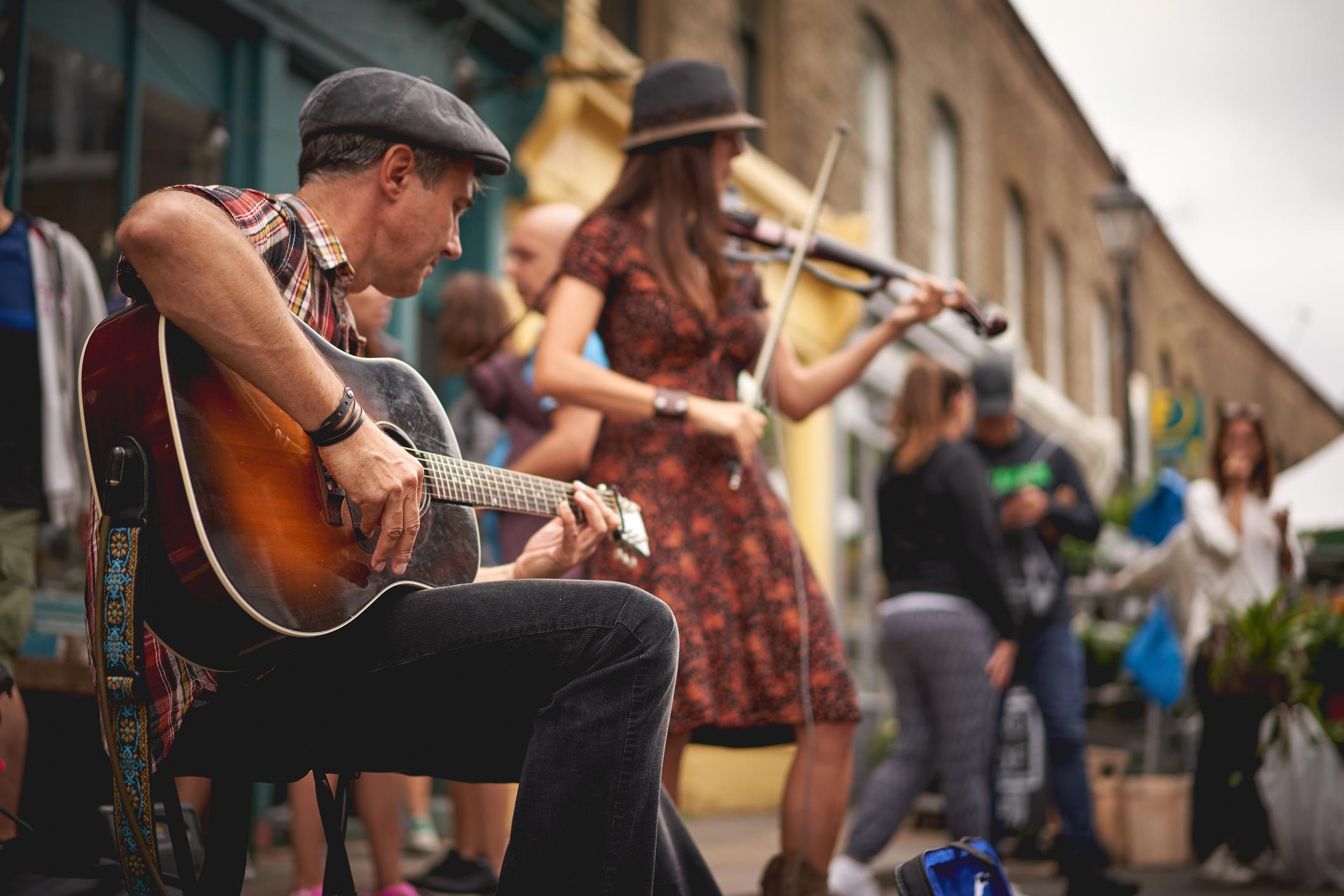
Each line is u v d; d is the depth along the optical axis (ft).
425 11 22.07
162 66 18.16
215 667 5.78
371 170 6.64
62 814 9.30
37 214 16.17
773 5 35.91
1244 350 95.61
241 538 5.68
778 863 9.55
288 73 19.99
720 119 9.61
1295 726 16.92
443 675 6.17
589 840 5.92
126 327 5.76
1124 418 36.04
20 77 13.51
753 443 9.21
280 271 6.25
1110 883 15.76
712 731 9.64
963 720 14.96
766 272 30.14
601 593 6.17
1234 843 17.47
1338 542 34.78
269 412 5.95
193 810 8.25
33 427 10.37
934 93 47.42
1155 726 21.76
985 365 18.57
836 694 9.44
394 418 6.68
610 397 9.20
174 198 5.56
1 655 9.85
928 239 46.47
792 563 9.57
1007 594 15.19
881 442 38.42
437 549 6.77
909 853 20.31
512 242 13.21
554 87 23.25
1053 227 61.11
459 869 13.96
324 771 6.35
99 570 5.66
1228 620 17.83
